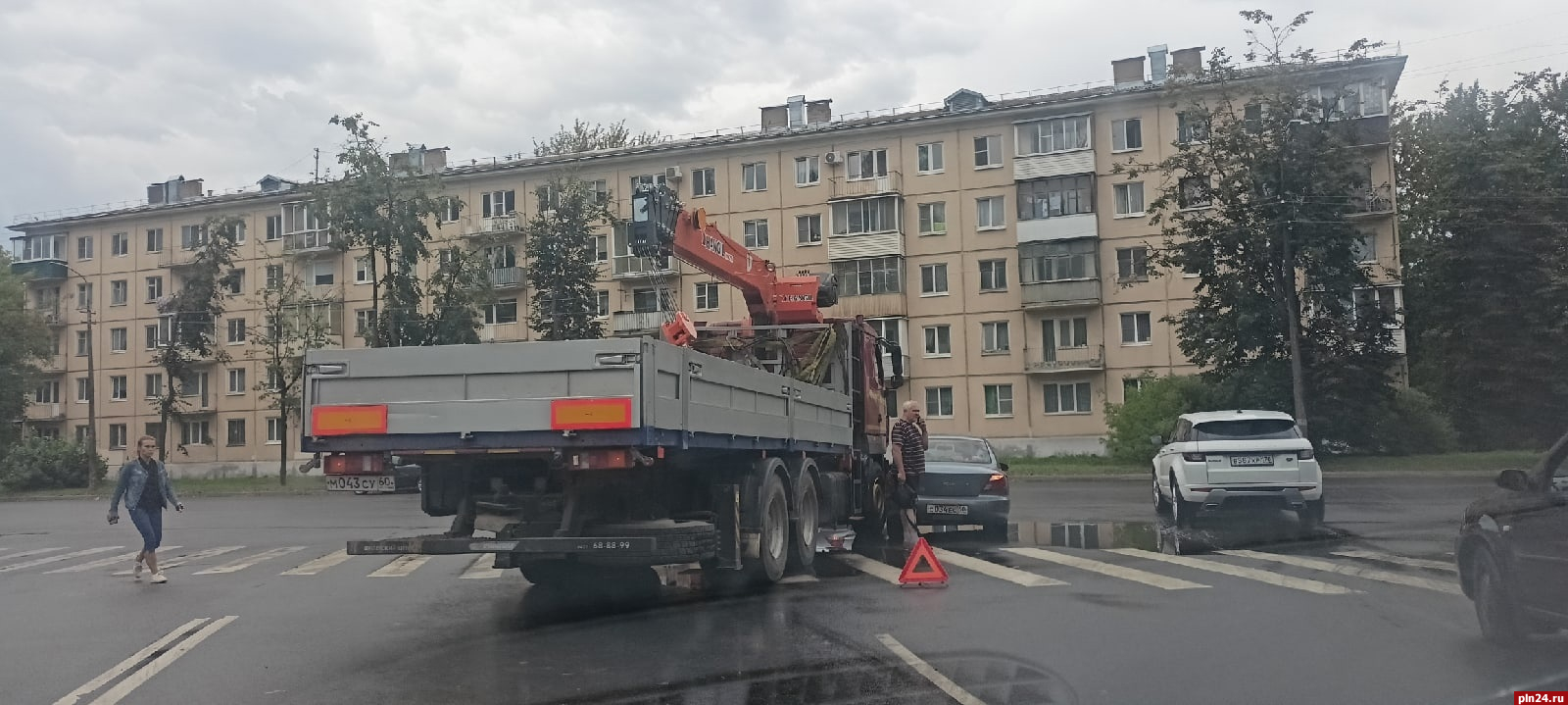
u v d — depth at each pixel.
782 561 10.81
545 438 8.55
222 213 59.81
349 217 38.59
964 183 47.69
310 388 9.00
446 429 8.73
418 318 40.06
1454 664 6.64
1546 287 38.72
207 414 59.53
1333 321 36.53
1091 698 6.02
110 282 62.78
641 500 9.42
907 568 10.41
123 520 26.73
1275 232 34.97
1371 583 9.87
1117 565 11.64
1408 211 50.38
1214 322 36.56
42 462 53.50
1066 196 46.16
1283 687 6.16
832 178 48.84
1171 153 45.19
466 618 9.11
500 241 42.81
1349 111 36.53
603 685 6.54
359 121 38.78
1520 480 7.00
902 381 16.86
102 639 8.48
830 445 13.03
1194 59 48.31
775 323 15.41
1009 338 47.09
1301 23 34.72
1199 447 15.72
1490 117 45.19
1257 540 13.98
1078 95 46.16
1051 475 34.75
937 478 15.51
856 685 6.39
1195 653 7.07
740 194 50.00
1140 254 45.59
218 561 14.57
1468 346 40.59
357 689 6.58
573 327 42.62
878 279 48.09
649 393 8.44
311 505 29.48
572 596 10.26
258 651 7.82
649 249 13.17
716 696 6.22
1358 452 38.06
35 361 61.00
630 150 51.09
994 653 7.19
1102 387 46.00
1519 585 6.86
